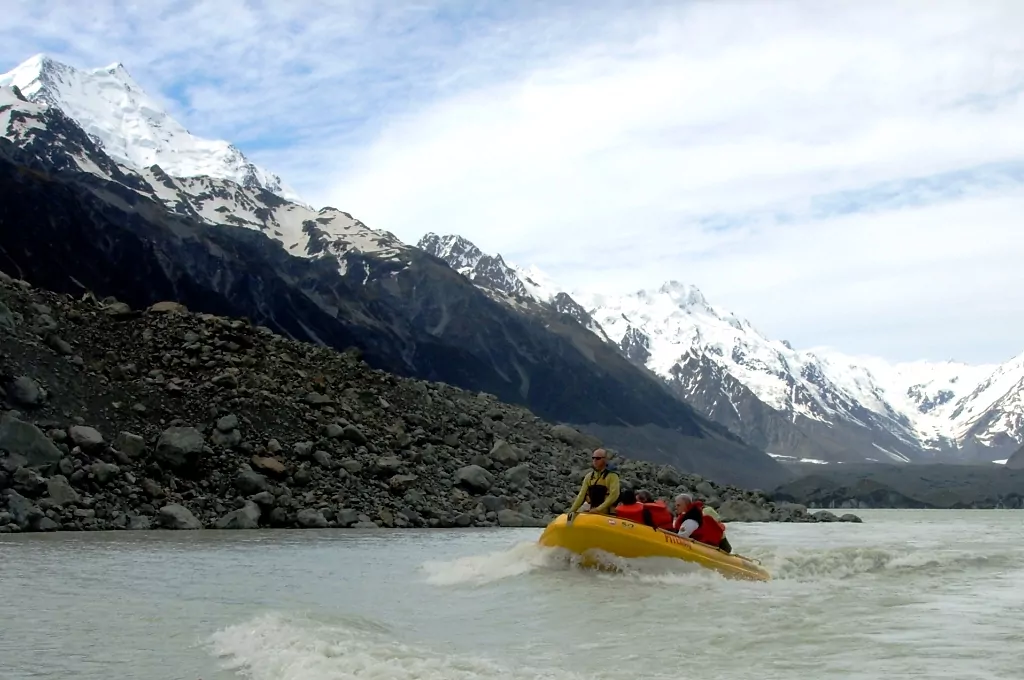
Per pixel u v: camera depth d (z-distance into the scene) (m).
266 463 31.09
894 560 21.06
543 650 10.01
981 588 15.62
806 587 15.56
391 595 14.40
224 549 21.53
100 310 37.72
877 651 9.84
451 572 17.09
